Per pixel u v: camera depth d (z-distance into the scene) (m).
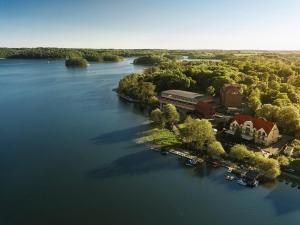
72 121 156.12
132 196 86.44
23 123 152.75
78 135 134.50
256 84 195.00
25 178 96.19
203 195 87.12
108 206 81.81
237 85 181.88
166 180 94.81
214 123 145.38
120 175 97.75
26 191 88.75
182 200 84.75
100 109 182.25
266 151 112.00
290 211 80.31
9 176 97.38
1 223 74.75
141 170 100.94
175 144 121.56
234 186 91.75
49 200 84.31
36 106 189.50
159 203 83.44
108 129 142.50
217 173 99.00
